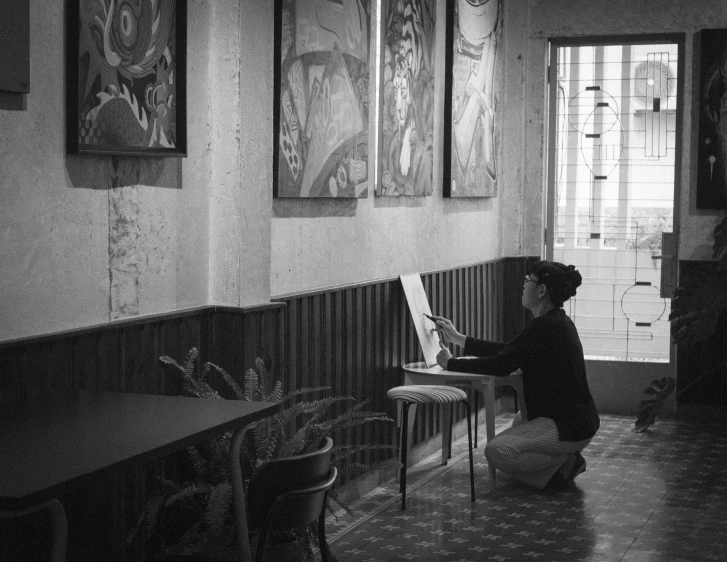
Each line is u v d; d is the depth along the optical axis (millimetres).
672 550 4574
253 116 4246
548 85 8156
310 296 4930
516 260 8156
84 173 3461
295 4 4672
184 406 2961
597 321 8164
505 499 5430
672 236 7926
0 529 3193
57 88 3305
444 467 6152
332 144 5090
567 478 5691
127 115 3609
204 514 3602
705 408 7762
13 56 3039
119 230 3662
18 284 3186
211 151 4215
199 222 4180
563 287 5695
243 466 3748
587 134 8094
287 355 4699
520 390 6047
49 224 3307
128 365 3670
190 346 4078
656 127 7930
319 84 4930
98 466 2246
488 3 7434
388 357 5875
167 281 3973
